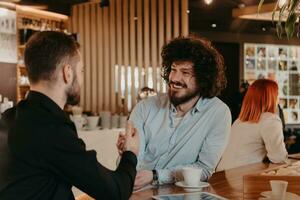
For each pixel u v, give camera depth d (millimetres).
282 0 1735
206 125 2072
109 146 4344
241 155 2750
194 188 1849
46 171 1274
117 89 6941
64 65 1374
